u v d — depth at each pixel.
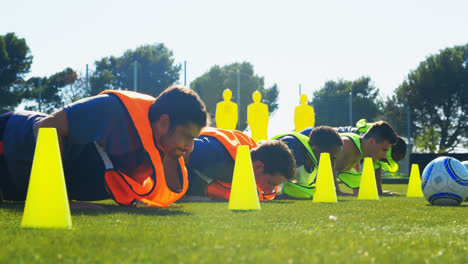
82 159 4.21
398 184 17.66
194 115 3.89
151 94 28.86
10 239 2.03
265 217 3.26
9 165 4.57
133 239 2.08
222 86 35.91
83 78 27.14
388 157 8.73
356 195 7.55
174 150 4.02
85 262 1.59
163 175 4.00
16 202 4.98
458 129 42.34
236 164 4.05
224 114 13.53
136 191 4.06
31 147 4.49
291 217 3.31
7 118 4.73
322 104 39.59
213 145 5.68
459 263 1.72
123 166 4.04
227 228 2.56
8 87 31.88
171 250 1.81
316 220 3.18
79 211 3.50
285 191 6.82
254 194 4.02
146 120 3.96
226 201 5.43
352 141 7.85
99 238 2.09
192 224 2.72
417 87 43.19
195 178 5.76
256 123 13.67
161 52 41.34
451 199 5.50
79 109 3.93
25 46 33.53
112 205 4.39
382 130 7.84
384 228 2.84
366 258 1.72
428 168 5.77
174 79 35.22
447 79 42.09
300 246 1.97
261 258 1.66
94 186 4.36
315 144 6.89
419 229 2.84
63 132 3.90
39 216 2.46
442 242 2.24
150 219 3.00
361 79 51.44
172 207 4.21
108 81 27.19
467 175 5.60
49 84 27.61
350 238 2.26
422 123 43.12
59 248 1.83
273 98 45.97
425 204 5.50
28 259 1.61
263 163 5.43
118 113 3.98
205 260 1.61
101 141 3.92
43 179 2.48
